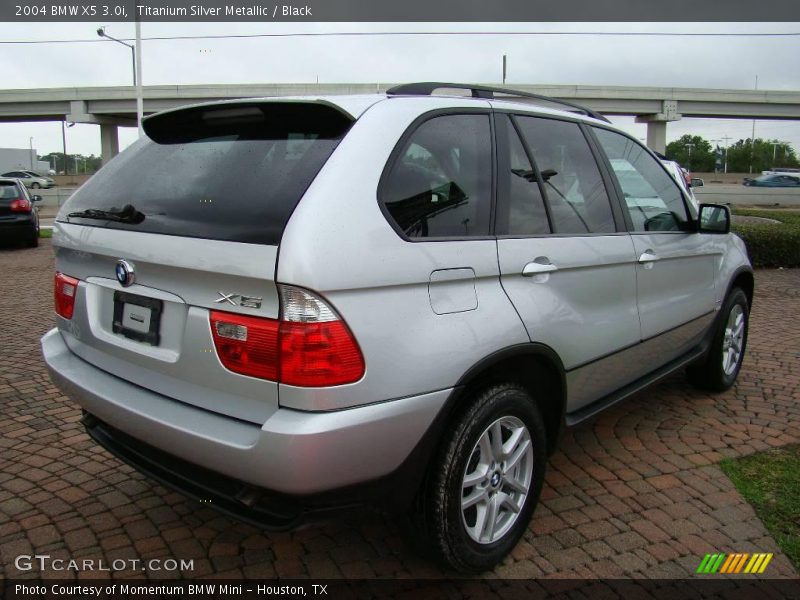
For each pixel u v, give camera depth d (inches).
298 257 78.2
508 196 107.7
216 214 88.7
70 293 112.1
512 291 102.6
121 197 105.4
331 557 108.7
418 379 87.3
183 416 89.3
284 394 80.7
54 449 145.9
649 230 142.6
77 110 2034.9
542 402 117.9
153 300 94.3
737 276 181.2
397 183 90.7
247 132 101.7
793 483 133.7
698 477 136.6
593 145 133.1
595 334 120.7
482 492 101.0
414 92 107.7
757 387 193.0
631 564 107.5
